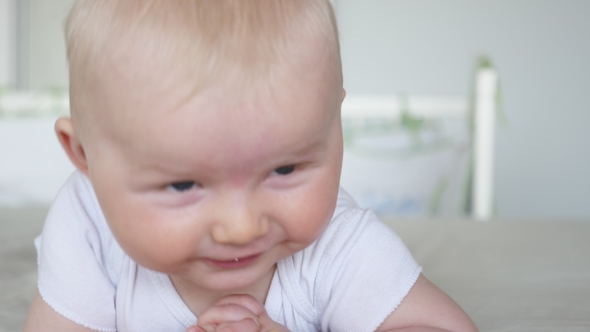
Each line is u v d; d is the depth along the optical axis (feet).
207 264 1.62
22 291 2.96
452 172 7.13
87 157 1.65
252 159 1.44
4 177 7.23
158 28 1.45
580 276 3.38
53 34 9.23
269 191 1.54
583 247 4.30
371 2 9.12
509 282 3.25
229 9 1.47
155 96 1.42
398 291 1.98
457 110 7.09
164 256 1.55
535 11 9.12
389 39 9.18
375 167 7.19
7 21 8.93
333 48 1.61
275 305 2.10
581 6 9.08
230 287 1.66
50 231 2.23
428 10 9.16
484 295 2.96
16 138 7.23
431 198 7.16
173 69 1.41
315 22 1.57
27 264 3.54
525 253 4.07
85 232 2.19
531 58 9.18
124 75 1.46
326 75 1.56
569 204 9.34
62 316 2.11
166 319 2.12
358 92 9.25
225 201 1.49
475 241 4.50
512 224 5.41
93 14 1.57
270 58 1.45
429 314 1.96
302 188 1.57
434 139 7.13
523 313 2.63
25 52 9.24
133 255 1.62
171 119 1.40
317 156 1.57
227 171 1.44
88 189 2.31
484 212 6.73
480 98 6.75
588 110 9.20
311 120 1.50
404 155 7.16
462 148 7.09
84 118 1.61
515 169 9.32
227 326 1.83
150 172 1.47
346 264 2.03
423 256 3.95
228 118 1.40
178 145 1.40
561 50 9.15
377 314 1.97
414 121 7.14
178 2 1.48
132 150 1.47
